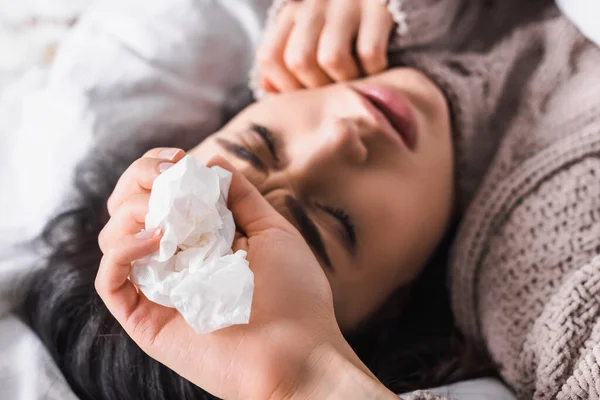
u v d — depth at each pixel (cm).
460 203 64
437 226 60
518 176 60
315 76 62
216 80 73
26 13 78
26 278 61
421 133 59
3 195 68
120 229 49
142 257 47
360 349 60
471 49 68
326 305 49
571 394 51
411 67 63
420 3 63
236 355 48
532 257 57
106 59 71
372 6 63
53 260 61
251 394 48
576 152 58
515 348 56
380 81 61
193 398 53
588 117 59
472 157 63
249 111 61
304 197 56
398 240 58
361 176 57
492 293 59
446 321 64
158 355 49
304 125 58
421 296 65
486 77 65
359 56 62
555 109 62
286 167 57
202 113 72
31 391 56
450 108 62
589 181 57
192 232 47
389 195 57
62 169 66
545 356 53
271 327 48
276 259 50
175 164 48
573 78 62
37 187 67
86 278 58
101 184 65
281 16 65
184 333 48
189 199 47
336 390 47
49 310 58
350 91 59
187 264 47
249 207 51
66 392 56
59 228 63
